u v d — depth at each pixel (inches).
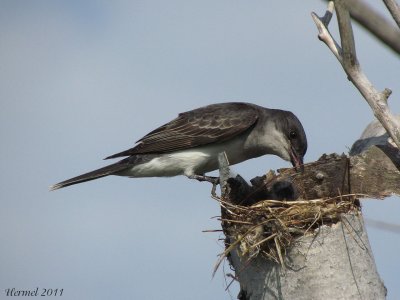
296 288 369.4
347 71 331.9
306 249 369.1
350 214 379.2
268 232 380.2
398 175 430.0
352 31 324.2
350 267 369.4
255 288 383.9
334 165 450.0
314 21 339.0
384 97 327.6
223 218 414.6
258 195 453.7
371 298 370.6
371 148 437.7
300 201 392.8
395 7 268.7
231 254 414.0
